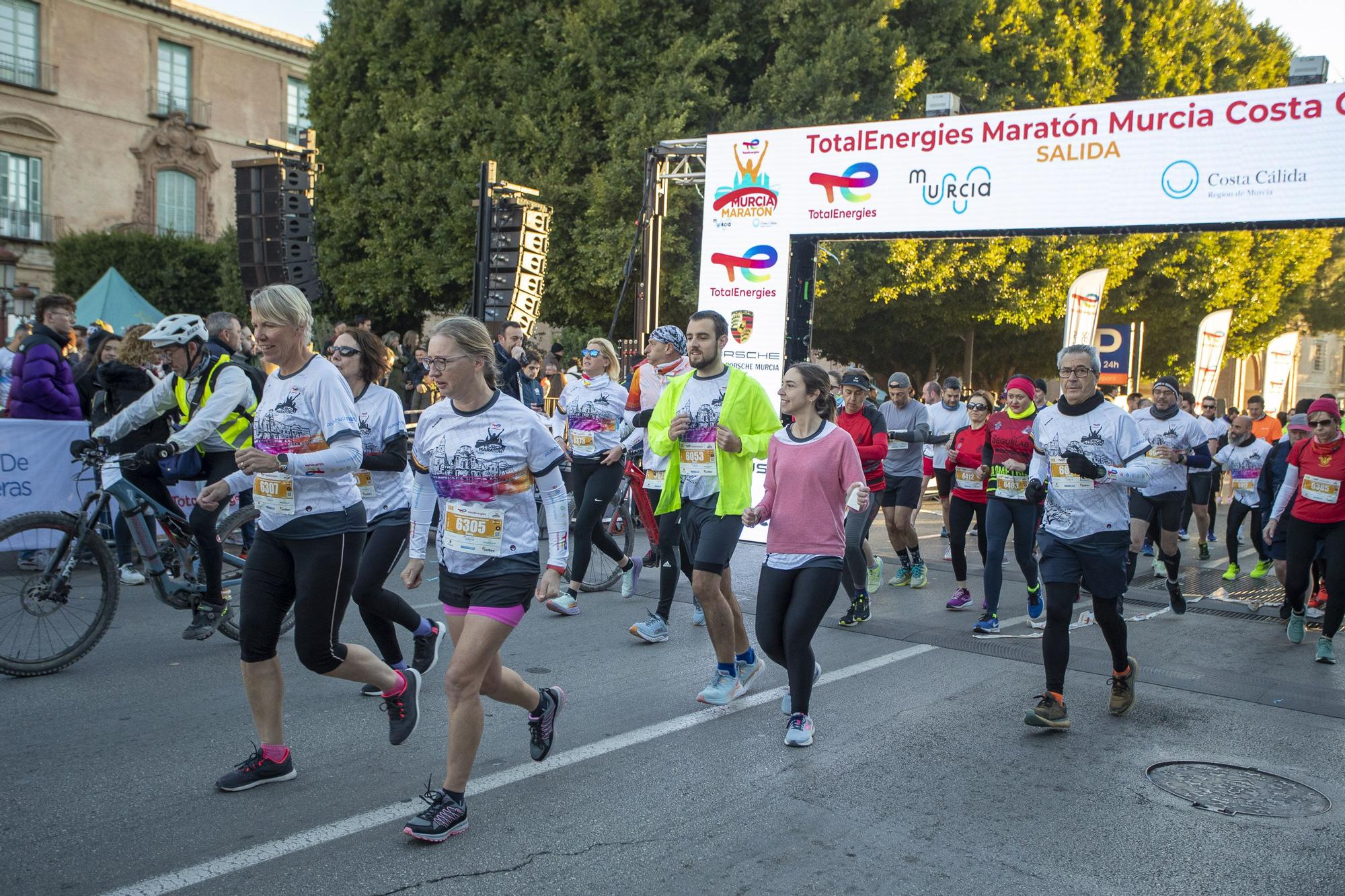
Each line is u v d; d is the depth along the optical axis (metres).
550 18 18.75
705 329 5.53
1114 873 3.58
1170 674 6.46
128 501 5.79
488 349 3.76
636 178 17.70
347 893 3.19
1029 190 11.16
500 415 3.70
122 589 7.59
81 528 5.56
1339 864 3.72
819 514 4.79
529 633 6.86
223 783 3.94
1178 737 5.16
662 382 7.17
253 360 10.45
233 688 5.30
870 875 3.48
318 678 5.54
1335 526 7.11
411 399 13.59
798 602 4.76
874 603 8.45
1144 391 32.38
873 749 4.77
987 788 4.34
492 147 18.88
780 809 4.02
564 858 3.51
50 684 5.30
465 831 3.68
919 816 4.02
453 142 19.16
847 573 7.46
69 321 8.60
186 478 6.00
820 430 4.84
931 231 11.65
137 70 33.62
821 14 17.66
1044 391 11.25
